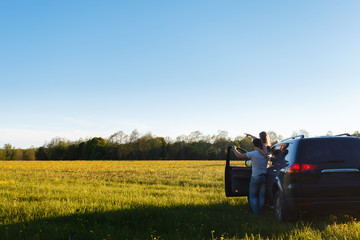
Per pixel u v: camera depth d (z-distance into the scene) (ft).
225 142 389.60
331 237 14.92
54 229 17.89
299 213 18.94
